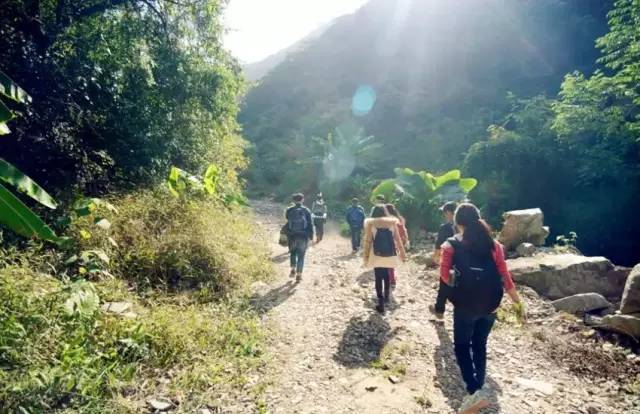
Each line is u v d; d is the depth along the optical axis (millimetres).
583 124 15875
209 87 11148
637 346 4477
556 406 3355
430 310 5648
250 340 4223
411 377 3766
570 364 4156
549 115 20641
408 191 14188
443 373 3871
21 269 4027
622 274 6379
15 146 6547
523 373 3941
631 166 15914
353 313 5492
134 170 8641
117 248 5438
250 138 41531
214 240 6734
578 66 32656
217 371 3502
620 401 3486
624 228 16719
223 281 5895
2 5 6242
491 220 16906
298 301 5914
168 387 3174
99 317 3768
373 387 3502
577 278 6395
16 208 3221
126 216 6305
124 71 8633
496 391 3566
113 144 8391
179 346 3730
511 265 7051
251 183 31266
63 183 6863
